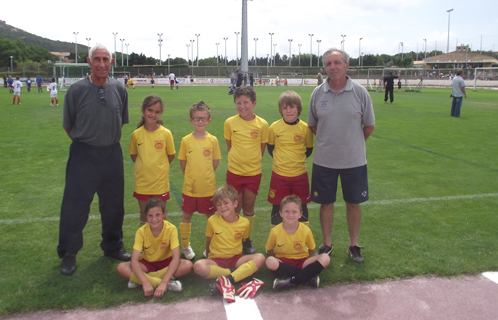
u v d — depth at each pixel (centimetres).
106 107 295
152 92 2681
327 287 282
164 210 293
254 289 273
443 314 250
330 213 337
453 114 1305
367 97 319
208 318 245
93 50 287
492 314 250
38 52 9975
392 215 427
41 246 344
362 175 326
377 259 323
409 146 806
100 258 324
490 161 678
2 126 1039
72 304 257
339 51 305
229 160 353
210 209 346
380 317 247
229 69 5616
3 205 446
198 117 333
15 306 253
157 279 277
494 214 428
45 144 800
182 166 349
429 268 307
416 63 9331
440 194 499
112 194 314
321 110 321
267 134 352
